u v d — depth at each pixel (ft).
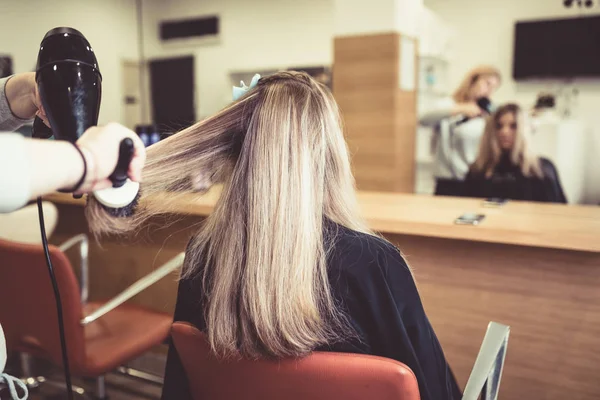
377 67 10.13
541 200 9.82
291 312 2.47
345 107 10.54
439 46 15.81
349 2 10.25
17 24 15.80
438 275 5.82
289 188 2.54
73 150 1.42
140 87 20.40
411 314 2.78
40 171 1.32
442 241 5.74
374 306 2.64
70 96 1.74
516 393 5.58
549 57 16.61
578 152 15.44
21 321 5.07
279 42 20.06
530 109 16.31
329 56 19.35
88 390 7.24
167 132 3.14
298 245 2.52
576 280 5.12
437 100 13.58
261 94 2.69
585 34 16.01
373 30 10.07
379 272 2.67
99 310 4.94
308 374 2.41
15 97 2.32
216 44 20.97
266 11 20.08
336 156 2.81
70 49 1.80
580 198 16.22
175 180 2.64
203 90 21.35
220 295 2.60
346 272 2.64
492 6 17.30
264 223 2.52
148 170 2.55
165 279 7.68
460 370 5.86
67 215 8.34
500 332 3.21
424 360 2.82
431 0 18.10
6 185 1.26
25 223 6.57
